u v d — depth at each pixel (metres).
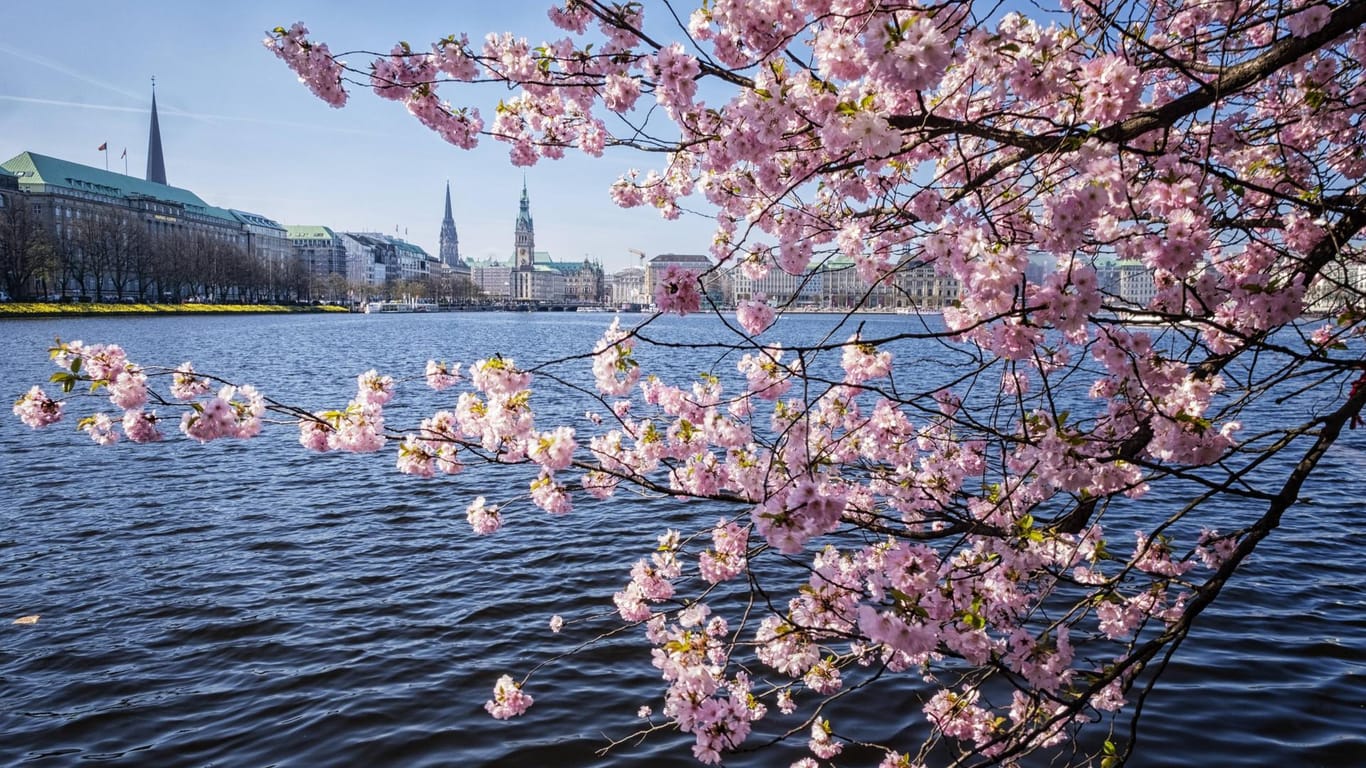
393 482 16.83
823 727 4.89
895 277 4.40
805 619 4.22
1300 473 3.35
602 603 10.14
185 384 4.49
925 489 4.91
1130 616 4.49
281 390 33.19
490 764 6.74
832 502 3.02
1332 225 3.59
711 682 3.80
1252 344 3.25
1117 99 3.10
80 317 91.25
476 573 11.28
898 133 3.06
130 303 110.62
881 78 2.89
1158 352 3.75
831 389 4.93
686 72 3.56
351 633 9.29
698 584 10.27
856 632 3.90
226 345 57.59
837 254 4.47
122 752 6.98
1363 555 11.30
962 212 3.69
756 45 3.91
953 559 4.03
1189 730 6.82
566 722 7.38
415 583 10.90
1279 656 8.12
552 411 24.97
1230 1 3.73
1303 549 11.52
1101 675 3.58
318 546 12.55
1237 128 4.47
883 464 5.26
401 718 7.45
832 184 4.73
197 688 8.05
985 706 7.01
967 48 3.34
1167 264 3.10
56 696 7.92
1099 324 3.42
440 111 5.00
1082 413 16.95
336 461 18.97
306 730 7.27
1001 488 4.36
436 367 5.03
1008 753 3.54
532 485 4.80
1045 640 3.75
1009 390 4.56
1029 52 3.44
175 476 17.42
